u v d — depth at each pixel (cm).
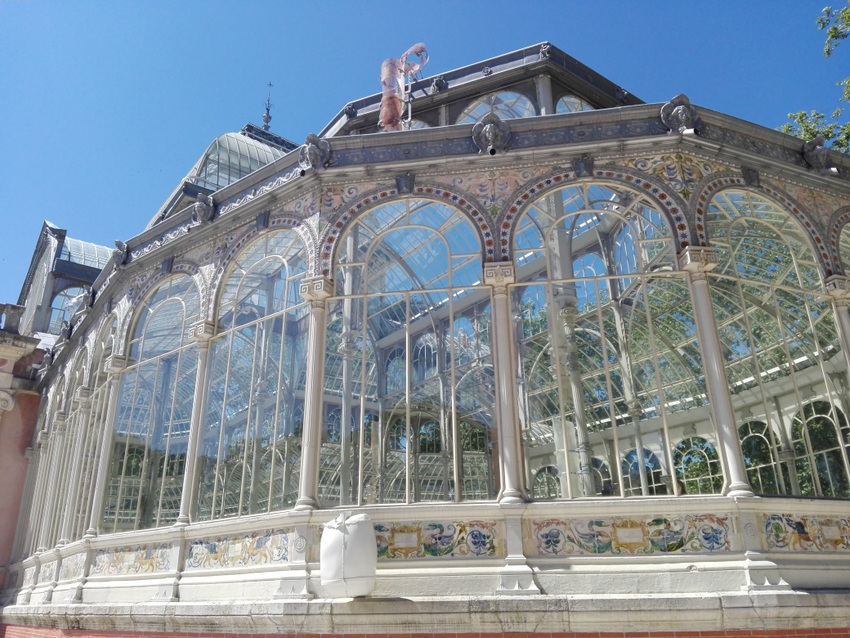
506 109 1505
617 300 1055
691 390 1119
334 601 833
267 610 852
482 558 876
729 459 897
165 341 1339
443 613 803
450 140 1112
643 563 848
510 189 1068
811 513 895
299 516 935
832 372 1062
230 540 1026
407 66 1476
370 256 1107
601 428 989
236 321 1206
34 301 2962
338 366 1061
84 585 1216
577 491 946
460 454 981
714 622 779
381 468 1007
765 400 995
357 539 827
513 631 796
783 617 782
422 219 1093
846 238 1184
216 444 1156
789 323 1091
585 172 1055
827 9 1847
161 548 1112
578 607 789
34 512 1850
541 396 992
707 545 850
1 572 1948
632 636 785
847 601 792
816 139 1158
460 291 1065
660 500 874
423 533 898
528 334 1018
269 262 1191
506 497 903
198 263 1304
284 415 1080
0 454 2053
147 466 1252
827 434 1027
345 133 1514
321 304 1071
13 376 2136
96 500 1295
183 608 945
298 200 1170
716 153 1080
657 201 1038
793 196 1131
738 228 1094
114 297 1538
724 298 1108
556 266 1053
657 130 1072
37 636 1373
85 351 1695
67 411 1744
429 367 1065
